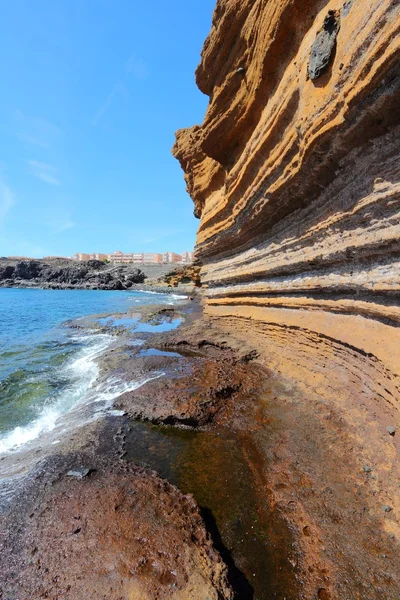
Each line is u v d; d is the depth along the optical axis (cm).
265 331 1158
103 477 493
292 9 725
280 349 1006
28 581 327
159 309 2747
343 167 661
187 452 585
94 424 690
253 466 532
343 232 700
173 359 1108
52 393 949
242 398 784
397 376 479
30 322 2394
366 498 422
